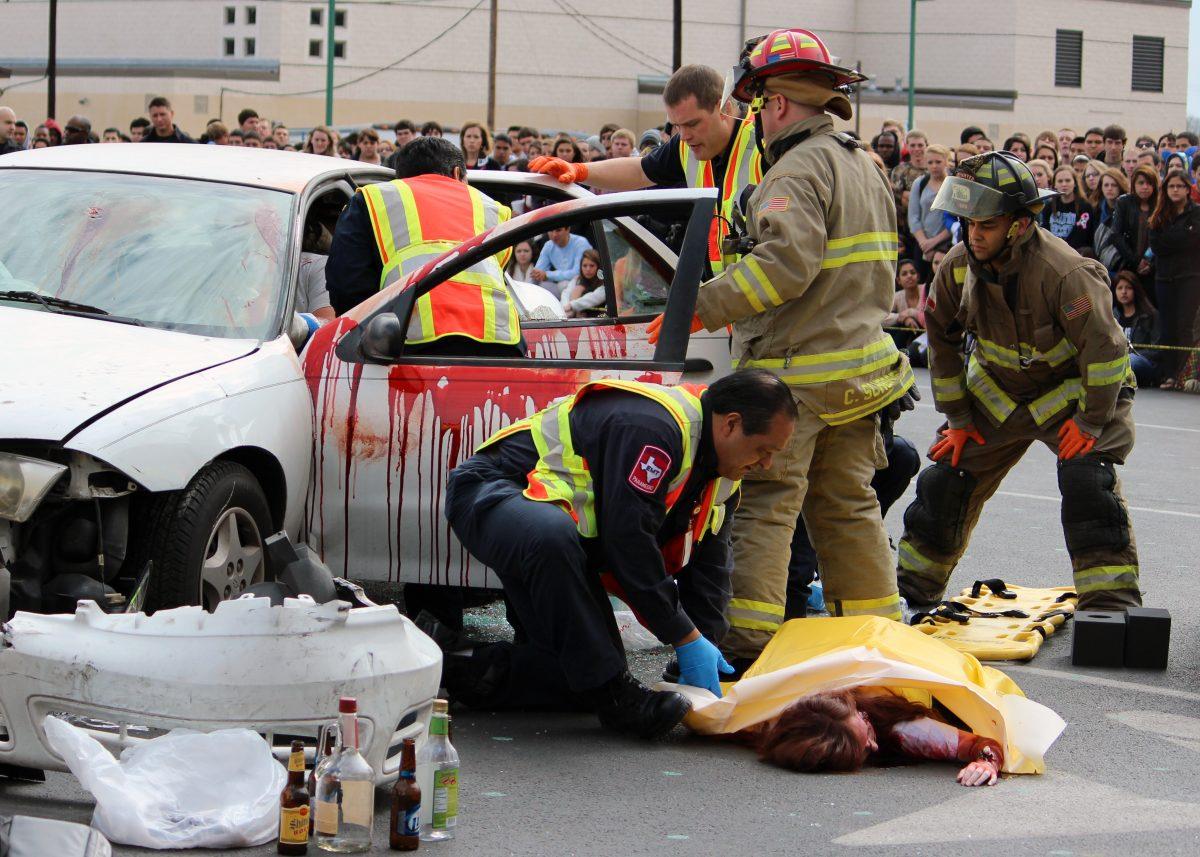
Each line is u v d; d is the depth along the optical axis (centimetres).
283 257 937
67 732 623
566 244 1981
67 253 922
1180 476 1759
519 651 830
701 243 854
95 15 9288
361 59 9219
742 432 746
